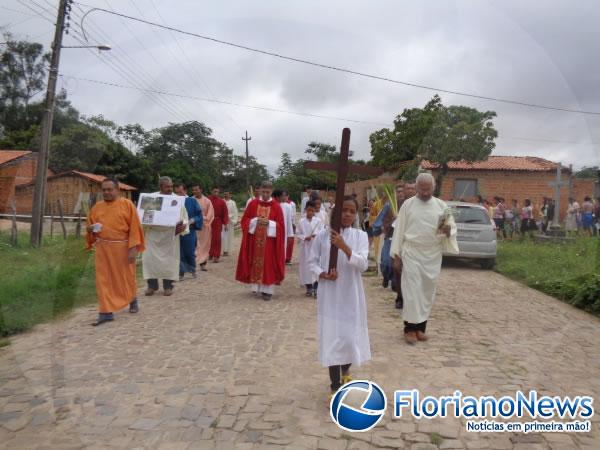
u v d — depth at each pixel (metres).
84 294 4.78
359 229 2.95
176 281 6.17
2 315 4.25
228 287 6.07
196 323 4.02
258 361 3.25
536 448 2.38
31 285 4.79
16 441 2.34
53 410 2.56
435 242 4.05
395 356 3.49
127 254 4.63
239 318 4.29
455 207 4.02
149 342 3.44
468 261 4.47
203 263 7.95
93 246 4.79
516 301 2.74
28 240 9.13
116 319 4.22
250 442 2.33
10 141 25.19
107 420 2.42
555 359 3.01
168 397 2.63
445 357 3.23
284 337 3.81
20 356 3.45
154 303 5.05
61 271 5.16
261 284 5.68
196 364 3.08
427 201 4.15
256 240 5.79
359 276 2.95
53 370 2.93
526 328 2.75
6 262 5.77
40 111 26.62
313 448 2.33
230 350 3.38
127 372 2.87
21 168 15.47
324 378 3.14
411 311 3.88
